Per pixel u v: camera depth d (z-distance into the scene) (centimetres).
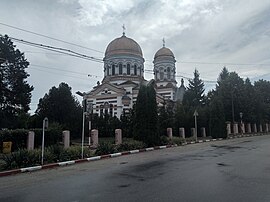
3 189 817
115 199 656
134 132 2308
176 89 6075
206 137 3644
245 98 4644
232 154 1528
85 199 662
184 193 695
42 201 657
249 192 691
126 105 4919
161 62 6000
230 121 4497
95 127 3453
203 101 5606
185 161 1290
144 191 726
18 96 3769
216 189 728
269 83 6016
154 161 1335
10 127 3716
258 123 5028
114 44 5434
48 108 3506
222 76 5775
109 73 5391
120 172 1041
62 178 963
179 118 3631
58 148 1516
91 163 1400
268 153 1534
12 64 3784
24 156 1295
